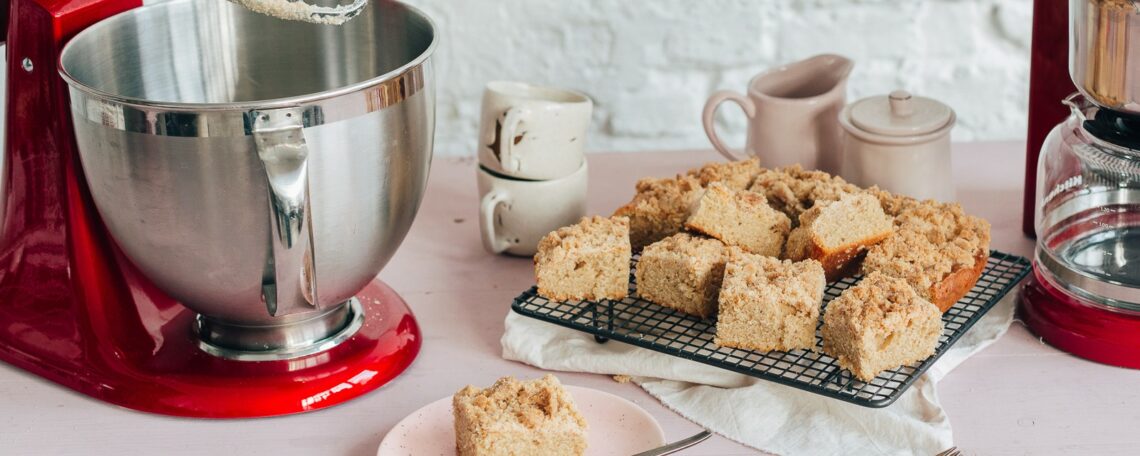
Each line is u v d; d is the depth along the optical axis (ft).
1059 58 4.29
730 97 4.75
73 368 3.95
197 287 3.70
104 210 3.69
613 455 3.60
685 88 5.68
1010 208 4.76
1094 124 3.94
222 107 3.40
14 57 3.81
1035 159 4.45
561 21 5.55
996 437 3.71
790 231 4.20
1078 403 3.82
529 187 4.42
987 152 5.19
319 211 3.59
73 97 3.56
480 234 4.73
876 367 3.72
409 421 3.71
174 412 3.84
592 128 5.74
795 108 4.67
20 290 4.00
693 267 3.94
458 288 4.41
